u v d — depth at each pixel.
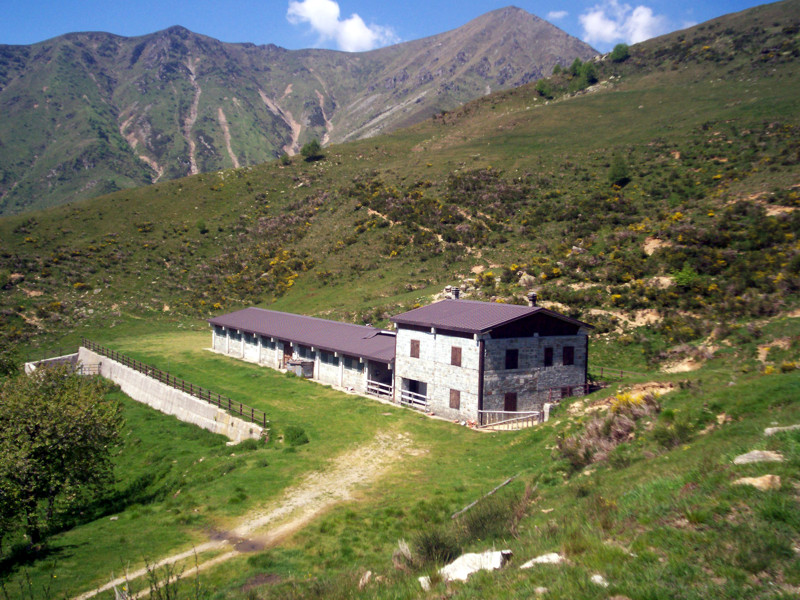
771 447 11.84
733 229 53.31
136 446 34.81
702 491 10.77
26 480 22.84
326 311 68.81
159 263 93.06
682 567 8.12
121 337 69.69
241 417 35.03
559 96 153.62
